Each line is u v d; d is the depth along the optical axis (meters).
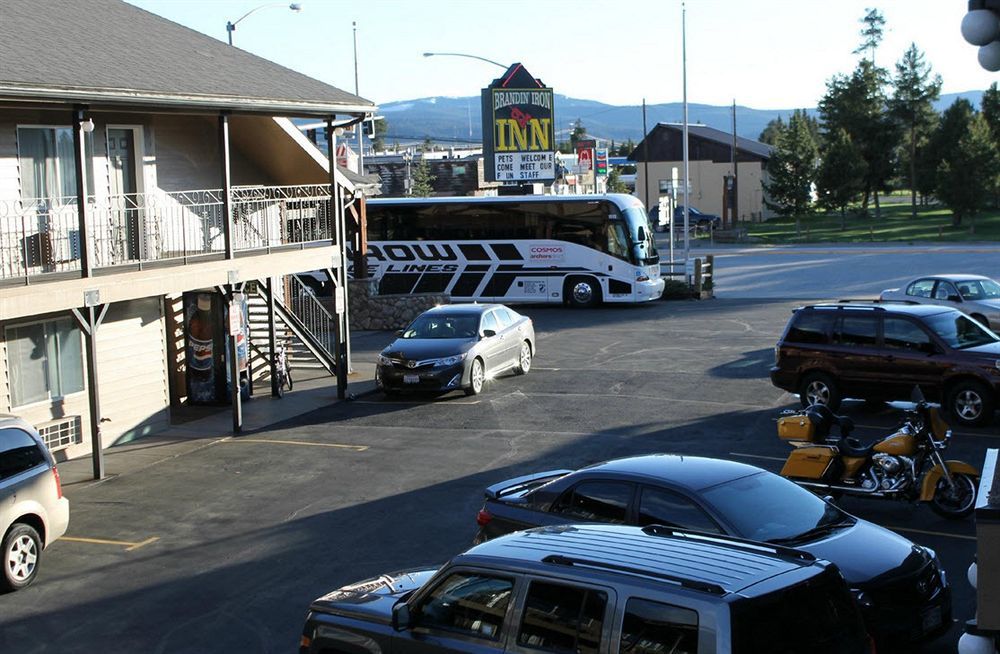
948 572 11.07
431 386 21.53
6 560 11.91
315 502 15.09
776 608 5.70
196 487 16.28
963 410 17.48
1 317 14.99
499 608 6.58
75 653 10.27
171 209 22.14
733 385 22.12
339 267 23.08
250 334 25.56
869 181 86.69
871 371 18.22
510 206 37.91
